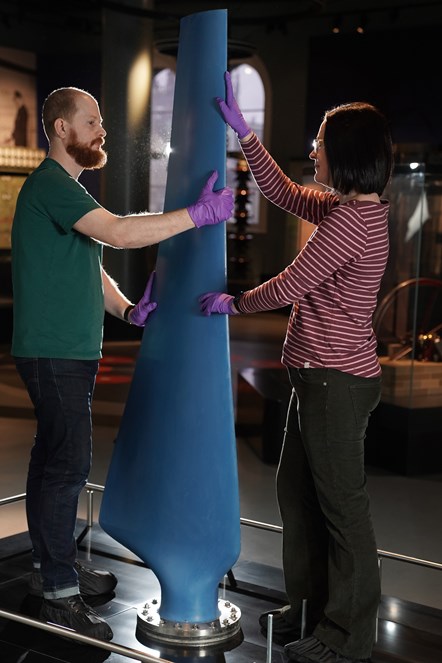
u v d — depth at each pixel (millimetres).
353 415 2184
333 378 2172
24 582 2734
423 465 4805
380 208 2135
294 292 2121
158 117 14578
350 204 2107
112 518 2463
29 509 2635
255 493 4352
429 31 11758
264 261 13945
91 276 2430
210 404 2330
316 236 2111
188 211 2193
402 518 4035
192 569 2354
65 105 2400
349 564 2203
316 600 2393
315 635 2256
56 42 13883
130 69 9156
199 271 2320
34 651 2283
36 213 2354
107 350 8859
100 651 2285
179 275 2354
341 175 2141
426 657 2311
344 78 12562
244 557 3459
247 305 2195
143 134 9367
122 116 9234
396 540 3734
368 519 2227
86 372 2445
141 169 9383
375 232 2117
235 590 2727
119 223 2215
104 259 8461
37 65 14047
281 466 2418
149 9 9141
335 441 2182
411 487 4559
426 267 4715
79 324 2400
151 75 9312
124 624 2443
